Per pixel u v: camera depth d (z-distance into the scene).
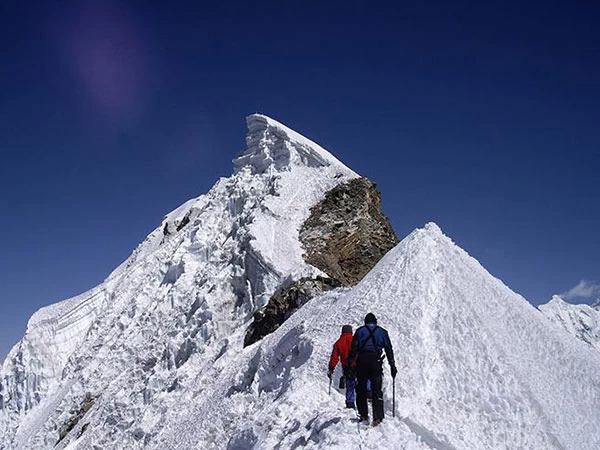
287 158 44.41
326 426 10.88
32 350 48.81
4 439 44.19
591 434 14.01
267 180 43.03
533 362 15.73
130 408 31.77
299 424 12.21
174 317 37.94
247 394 20.42
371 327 10.77
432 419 13.13
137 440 28.39
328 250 36.12
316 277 28.91
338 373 14.83
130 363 37.72
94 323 48.41
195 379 29.05
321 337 16.91
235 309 34.47
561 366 16.08
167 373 32.34
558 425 13.58
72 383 41.44
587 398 15.25
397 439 9.90
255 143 48.91
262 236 35.91
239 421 19.20
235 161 49.78
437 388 14.16
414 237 19.48
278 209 38.66
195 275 40.78
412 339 15.27
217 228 43.88
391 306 16.61
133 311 43.84
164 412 28.73
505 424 13.34
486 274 19.42
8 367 49.38
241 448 13.86
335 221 38.00
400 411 12.92
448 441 12.38
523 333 16.78
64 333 50.41
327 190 40.78
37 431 38.62
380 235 38.72
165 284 42.94
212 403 22.77
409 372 14.31
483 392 14.06
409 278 17.52
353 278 35.59
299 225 38.03
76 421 37.62
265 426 13.37
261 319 28.69
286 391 15.45
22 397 47.47
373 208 40.53
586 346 19.02
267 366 20.48
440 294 16.94
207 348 32.19
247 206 41.75
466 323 15.94
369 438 9.84
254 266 34.34
